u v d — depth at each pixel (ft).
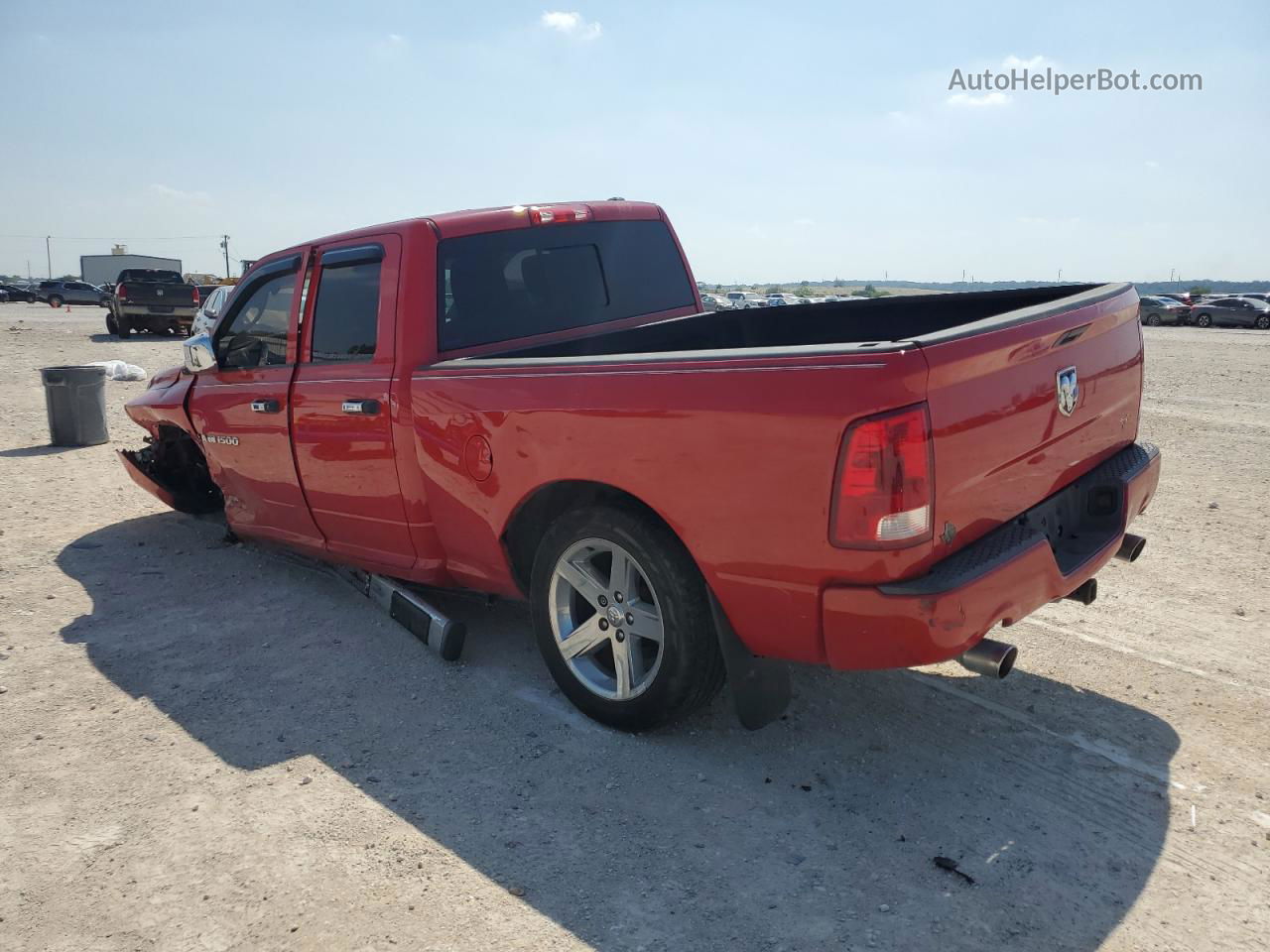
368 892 9.38
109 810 10.85
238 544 20.70
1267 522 21.97
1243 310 138.62
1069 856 9.74
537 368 12.04
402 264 14.23
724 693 13.41
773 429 9.64
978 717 12.66
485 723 12.74
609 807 10.74
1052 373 11.00
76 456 30.60
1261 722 12.42
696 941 8.63
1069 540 11.98
